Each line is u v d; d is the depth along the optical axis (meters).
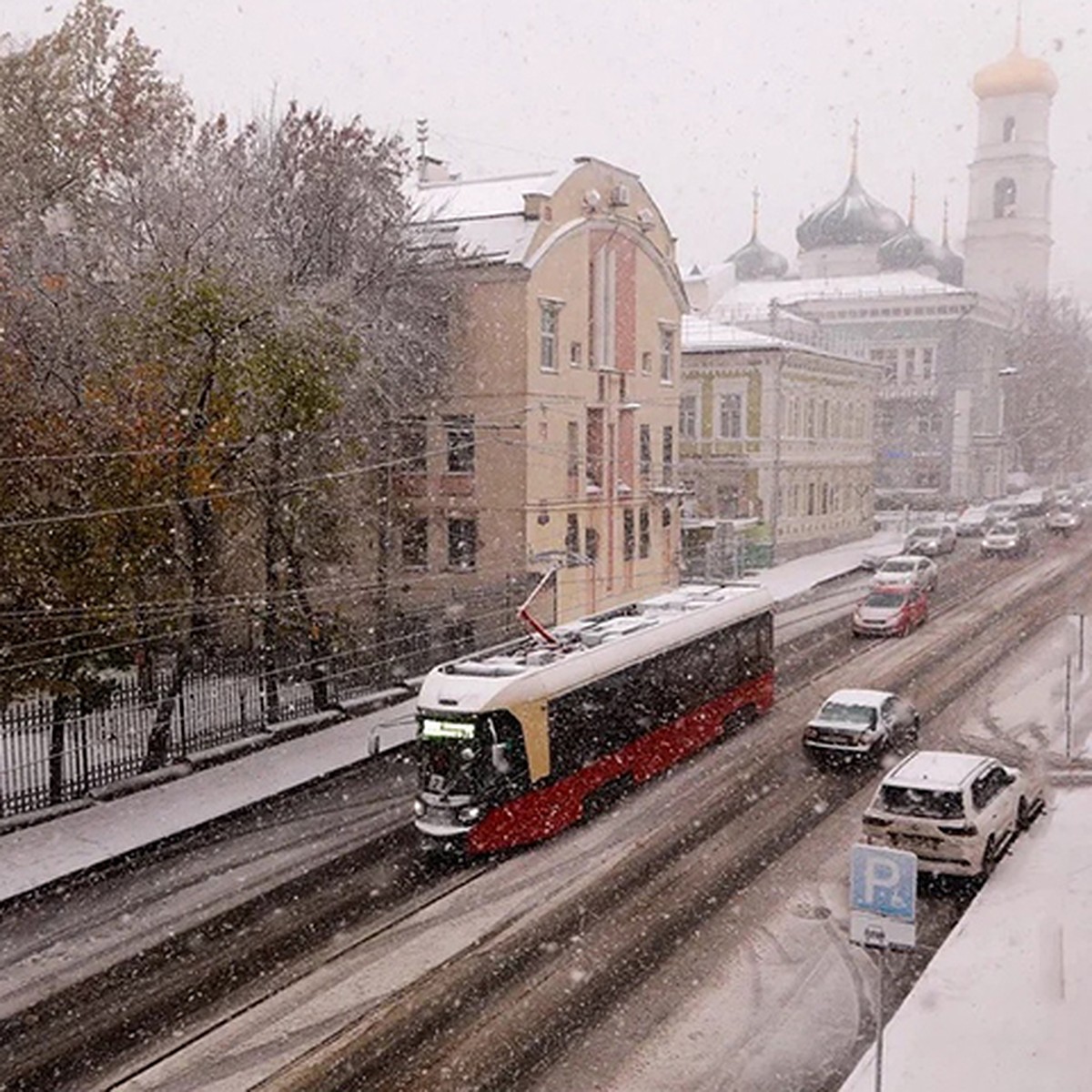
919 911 16.70
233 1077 12.89
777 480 52.72
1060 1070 12.06
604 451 39.78
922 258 87.88
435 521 36.84
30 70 24.94
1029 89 83.94
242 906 17.59
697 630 25.05
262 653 26.97
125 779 23.12
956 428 75.88
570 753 20.64
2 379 21.28
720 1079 12.54
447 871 18.78
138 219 26.56
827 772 23.36
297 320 24.36
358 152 31.62
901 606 36.97
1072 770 23.06
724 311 76.81
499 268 35.12
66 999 14.80
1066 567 49.72
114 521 22.20
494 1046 13.38
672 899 17.34
